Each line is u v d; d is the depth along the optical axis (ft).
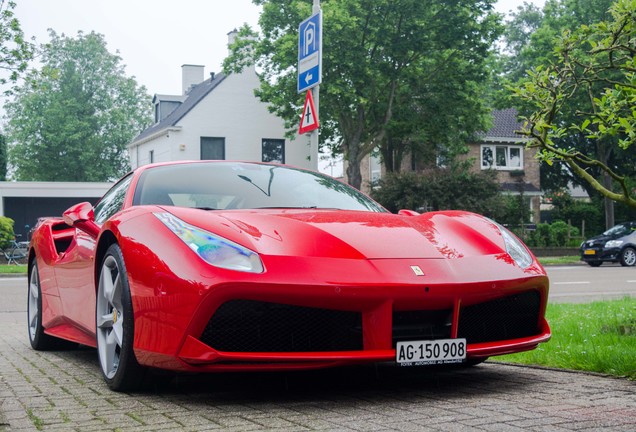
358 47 84.43
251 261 9.56
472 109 95.81
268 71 94.22
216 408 9.61
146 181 13.17
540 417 8.80
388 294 9.59
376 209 13.91
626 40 14.76
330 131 101.04
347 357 9.46
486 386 11.20
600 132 14.69
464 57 90.79
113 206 13.82
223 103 113.39
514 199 98.94
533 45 100.07
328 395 10.50
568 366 12.99
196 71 141.38
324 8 82.64
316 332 9.77
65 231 16.56
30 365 14.32
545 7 104.47
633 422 8.50
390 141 105.40
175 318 9.57
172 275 9.67
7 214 110.42
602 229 117.60
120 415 9.22
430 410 9.32
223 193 12.94
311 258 9.77
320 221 11.16
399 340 9.87
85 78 195.42
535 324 11.33
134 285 10.36
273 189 13.43
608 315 21.24
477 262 10.69
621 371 12.01
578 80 14.85
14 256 77.30
